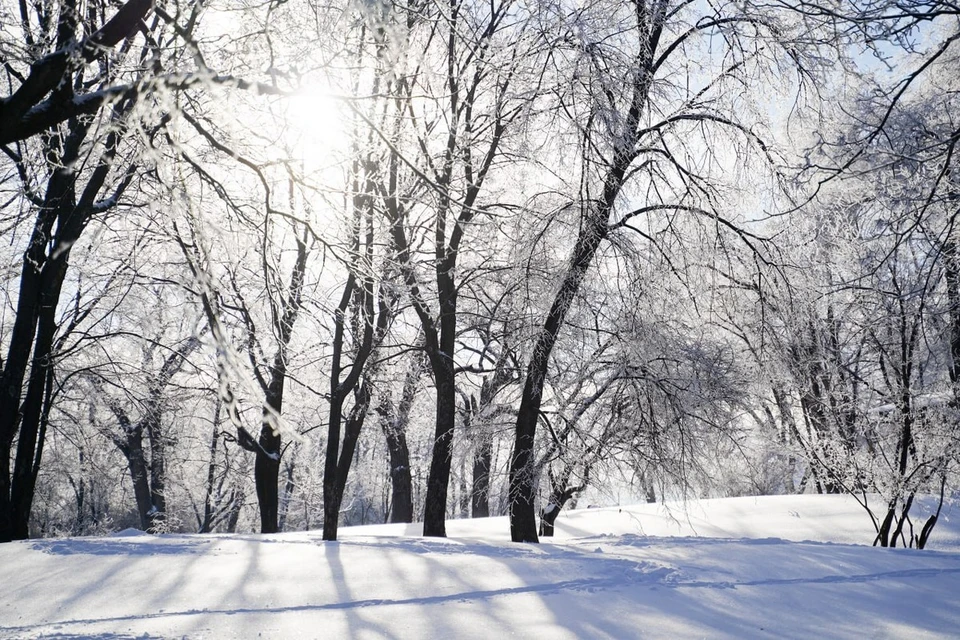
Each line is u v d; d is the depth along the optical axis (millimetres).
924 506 19953
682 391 14578
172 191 5727
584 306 14297
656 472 15031
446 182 13172
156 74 5879
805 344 16453
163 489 31203
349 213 8727
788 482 28828
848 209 13172
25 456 14305
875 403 18891
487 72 12594
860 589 8453
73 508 40219
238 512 36000
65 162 11844
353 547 10898
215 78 5828
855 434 17844
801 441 18438
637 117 13453
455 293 15766
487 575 8695
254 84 5977
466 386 27016
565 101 12547
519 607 7316
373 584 8250
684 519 20047
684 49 14773
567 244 13672
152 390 22797
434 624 6723
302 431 25219
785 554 10539
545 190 14188
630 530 19234
